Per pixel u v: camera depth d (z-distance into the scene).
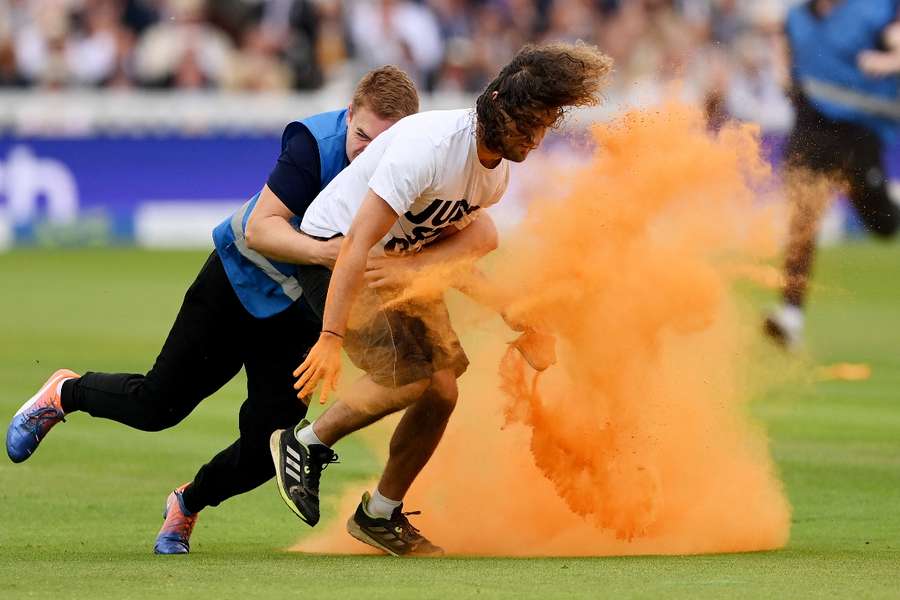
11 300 60.56
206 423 34.62
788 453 30.23
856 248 73.69
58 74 83.44
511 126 18.53
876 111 48.28
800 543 21.36
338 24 87.75
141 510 24.42
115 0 84.81
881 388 39.88
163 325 52.81
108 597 16.56
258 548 21.42
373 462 29.72
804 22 48.50
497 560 19.72
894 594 16.69
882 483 27.03
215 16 86.38
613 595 16.58
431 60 88.69
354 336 19.75
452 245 20.17
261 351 20.75
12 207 81.12
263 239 19.92
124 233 83.31
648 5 89.19
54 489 26.30
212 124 84.75
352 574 18.28
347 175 19.84
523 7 91.00
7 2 83.38
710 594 16.66
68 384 21.81
